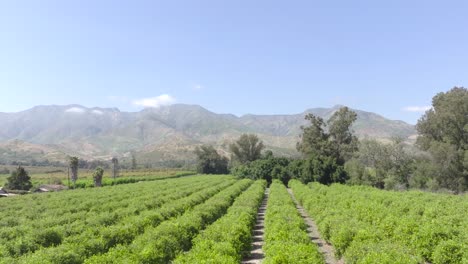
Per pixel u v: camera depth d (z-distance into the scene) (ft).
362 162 254.68
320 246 83.97
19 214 107.76
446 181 220.23
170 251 58.59
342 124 316.81
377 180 240.73
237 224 70.03
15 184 242.17
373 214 91.86
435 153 217.15
